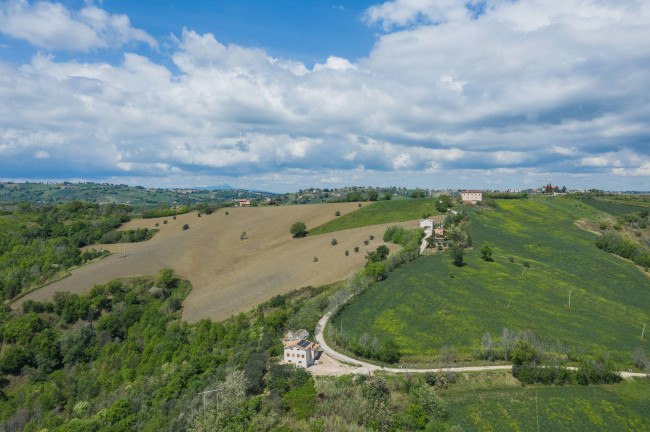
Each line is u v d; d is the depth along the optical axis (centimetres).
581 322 12256
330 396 8256
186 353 12069
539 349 9762
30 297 15900
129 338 13812
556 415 7869
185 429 8019
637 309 14075
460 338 10788
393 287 14162
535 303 13312
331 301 13575
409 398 8406
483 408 8125
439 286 13950
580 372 9188
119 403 9400
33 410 10625
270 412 7925
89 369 12638
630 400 8350
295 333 11488
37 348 12756
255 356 10169
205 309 15938
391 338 10919
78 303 14800
